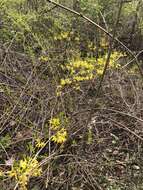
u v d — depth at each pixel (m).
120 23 6.71
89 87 5.22
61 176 3.93
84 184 3.86
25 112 4.57
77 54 5.70
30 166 3.59
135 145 4.47
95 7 5.86
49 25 5.81
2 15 5.34
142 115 4.88
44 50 5.21
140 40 6.86
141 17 6.62
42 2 5.73
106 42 6.14
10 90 4.84
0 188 3.53
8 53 5.23
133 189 3.83
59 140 4.00
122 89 5.32
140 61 6.32
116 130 4.70
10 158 4.03
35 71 5.05
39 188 3.75
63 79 5.13
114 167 4.12
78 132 4.48
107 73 5.49
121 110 4.93
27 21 5.26
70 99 4.80
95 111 4.82
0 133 4.31
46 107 4.70
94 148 4.36
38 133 4.30
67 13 6.05
